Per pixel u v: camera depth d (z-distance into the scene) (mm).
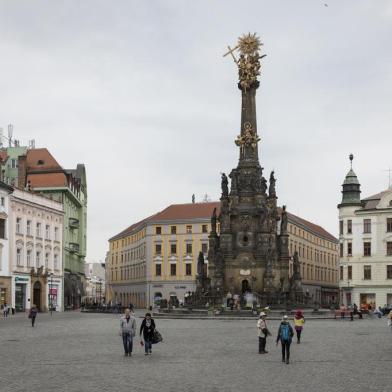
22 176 125250
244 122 95562
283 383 25562
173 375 27828
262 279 90125
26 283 108688
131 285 175375
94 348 40188
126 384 25234
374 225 128750
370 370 29391
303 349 39781
